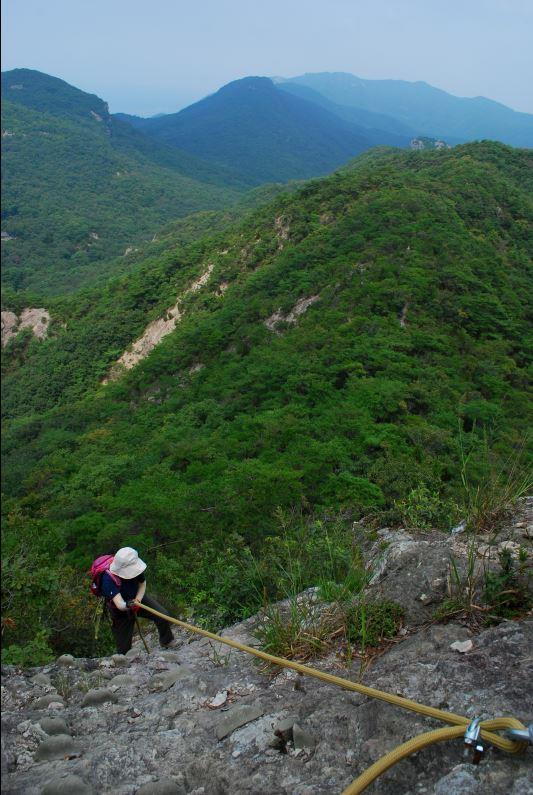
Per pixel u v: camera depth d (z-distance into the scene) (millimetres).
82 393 66938
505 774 2031
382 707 2625
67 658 4344
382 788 2182
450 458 18812
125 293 77562
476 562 3734
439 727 2402
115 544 18500
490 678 2600
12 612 5863
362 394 27547
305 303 45562
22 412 68062
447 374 31578
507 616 3203
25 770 2771
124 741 2943
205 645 4520
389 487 13172
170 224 141750
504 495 4559
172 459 27750
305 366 33250
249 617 5000
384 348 32938
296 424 26078
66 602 6559
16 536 9141
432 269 41719
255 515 17625
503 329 38219
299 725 2732
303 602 4199
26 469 39188
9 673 4148
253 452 26109
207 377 43000
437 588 3623
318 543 5383
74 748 2924
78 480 32094
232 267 66562
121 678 3842
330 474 19156
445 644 3068
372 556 4816
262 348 41156
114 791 2537
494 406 26000
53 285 134500
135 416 43656
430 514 5410
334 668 3318
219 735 2826
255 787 2395
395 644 3365
